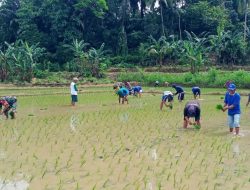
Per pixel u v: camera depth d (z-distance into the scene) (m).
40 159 9.34
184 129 13.51
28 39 56.69
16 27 61.59
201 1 59.09
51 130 13.50
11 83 41.28
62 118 16.42
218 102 22.17
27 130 13.54
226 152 9.89
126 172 8.11
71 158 9.40
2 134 12.80
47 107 20.75
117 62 54.03
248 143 10.98
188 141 11.37
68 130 13.48
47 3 57.16
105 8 57.62
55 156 9.64
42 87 37.81
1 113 16.33
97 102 23.08
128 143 11.17
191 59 41.75
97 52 46.56
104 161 9.07
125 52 55.88
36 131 13.32
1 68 42.81
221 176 7.73
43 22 58.84
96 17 58.75
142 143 11.16
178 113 17.66
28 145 11.02
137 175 7.87
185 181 7.40
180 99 21.97
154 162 8.93
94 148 10.50
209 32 54.56
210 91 30.00
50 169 8.42
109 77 45.50
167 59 50.94
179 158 9.30
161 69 47.88
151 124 14.64
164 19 58.38
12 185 7.32
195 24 58.16
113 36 58.47
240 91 29.89
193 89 23.47
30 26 57.12
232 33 53.72
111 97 26.55
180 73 42.97
